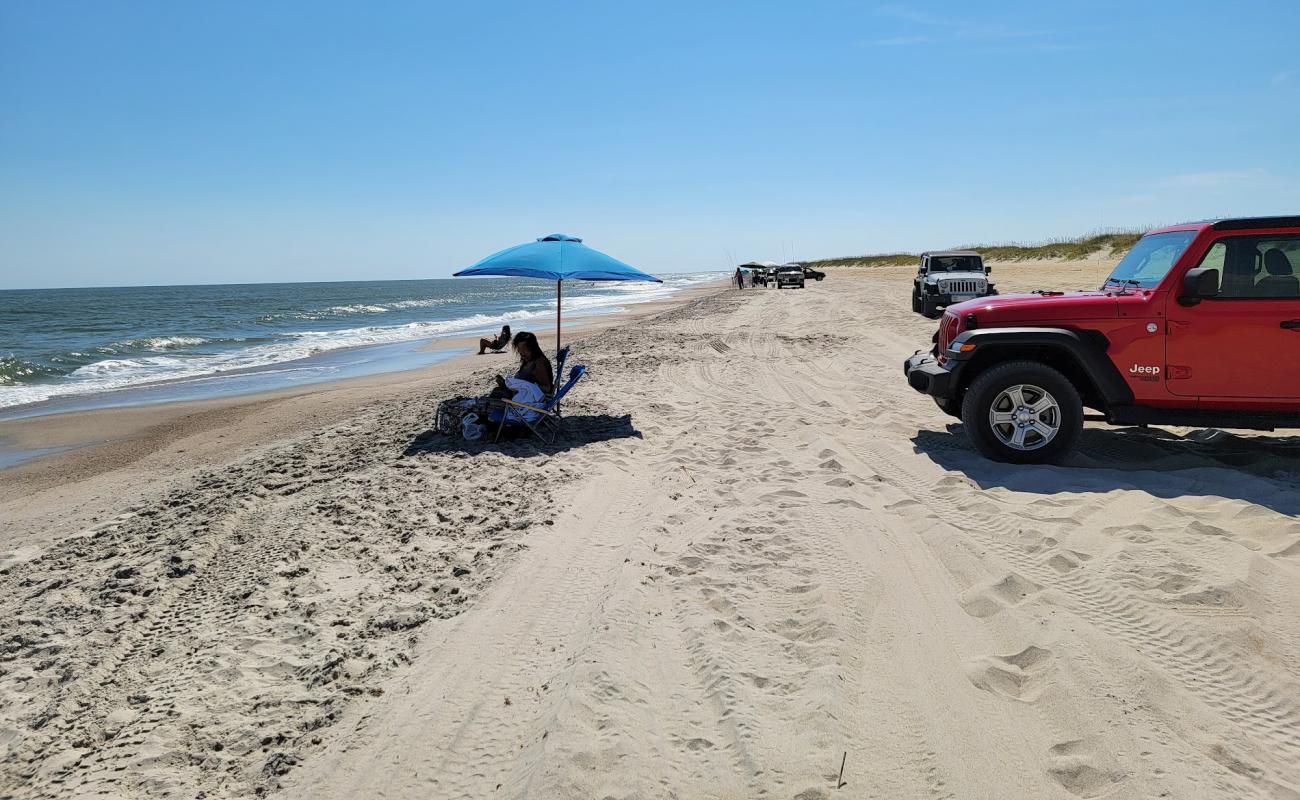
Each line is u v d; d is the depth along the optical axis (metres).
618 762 2.76
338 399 13.38
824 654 3.46
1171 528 4.69
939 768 2.69
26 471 9.31
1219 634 3.49
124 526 6.17
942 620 3.79
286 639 3.92
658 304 47.81
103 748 3.08
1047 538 4.63
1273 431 7.22
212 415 12.55
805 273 58.22
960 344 6.37
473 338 27.72
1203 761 2.68
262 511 6.14
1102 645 3.43
